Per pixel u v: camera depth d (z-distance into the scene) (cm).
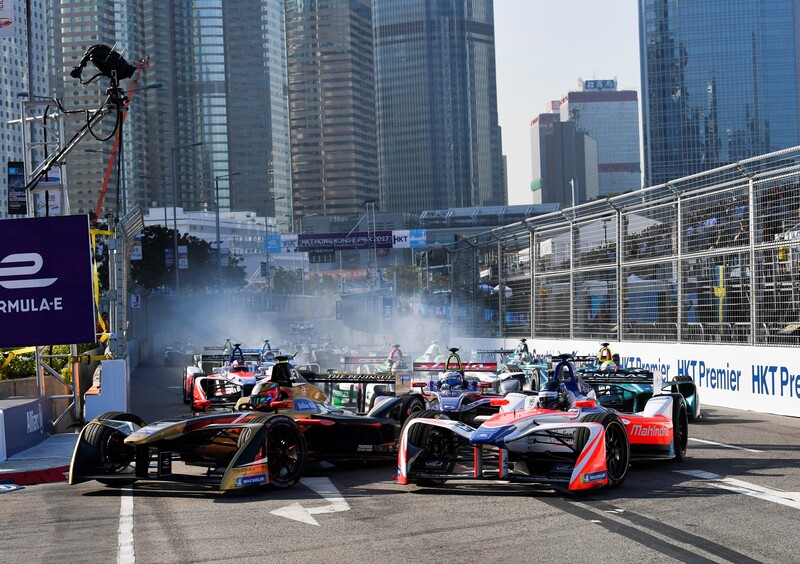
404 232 6681
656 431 1191
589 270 2745
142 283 8544
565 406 1165
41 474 1312
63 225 1638
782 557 720
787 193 1894
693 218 2222
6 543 847
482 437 1010
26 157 2072
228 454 1123
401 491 1063
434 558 737
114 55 1931
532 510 924
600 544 772
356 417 1274
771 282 1942
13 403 1567
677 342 2275
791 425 1677
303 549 778
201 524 894
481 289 3694
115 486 1158
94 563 754
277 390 1253
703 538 787
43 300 1639
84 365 2011
